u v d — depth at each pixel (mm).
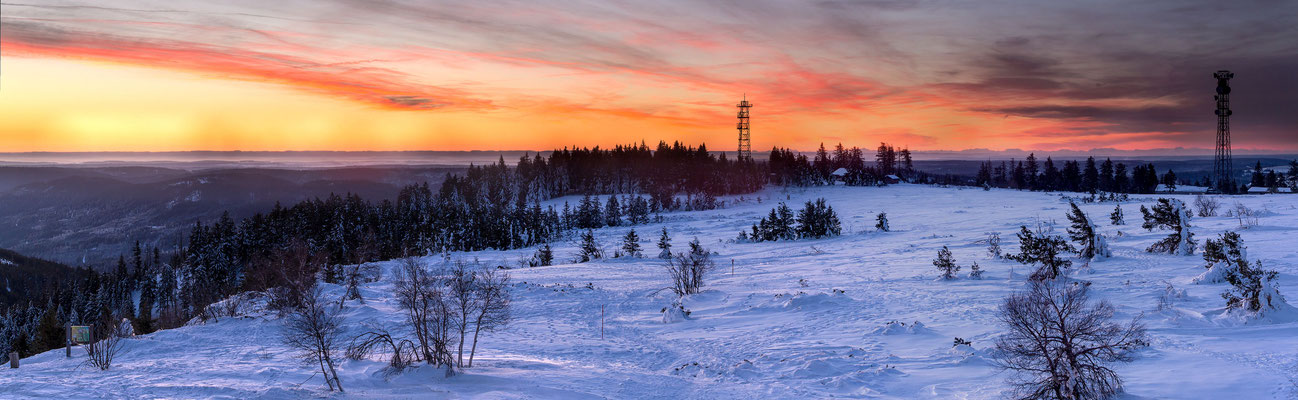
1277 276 33938
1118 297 32531
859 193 158250
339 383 20969
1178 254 45375
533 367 24969
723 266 61625
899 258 57250
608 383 22250
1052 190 176000
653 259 72812
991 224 81625
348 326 36406
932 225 87000
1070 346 16859
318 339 22641
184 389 20156
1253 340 21875
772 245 78938
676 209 145375
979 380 20219
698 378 23422
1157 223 50344
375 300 46156
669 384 22406
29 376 23219
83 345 31594
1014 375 19688
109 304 98250
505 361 26312
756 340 30516
